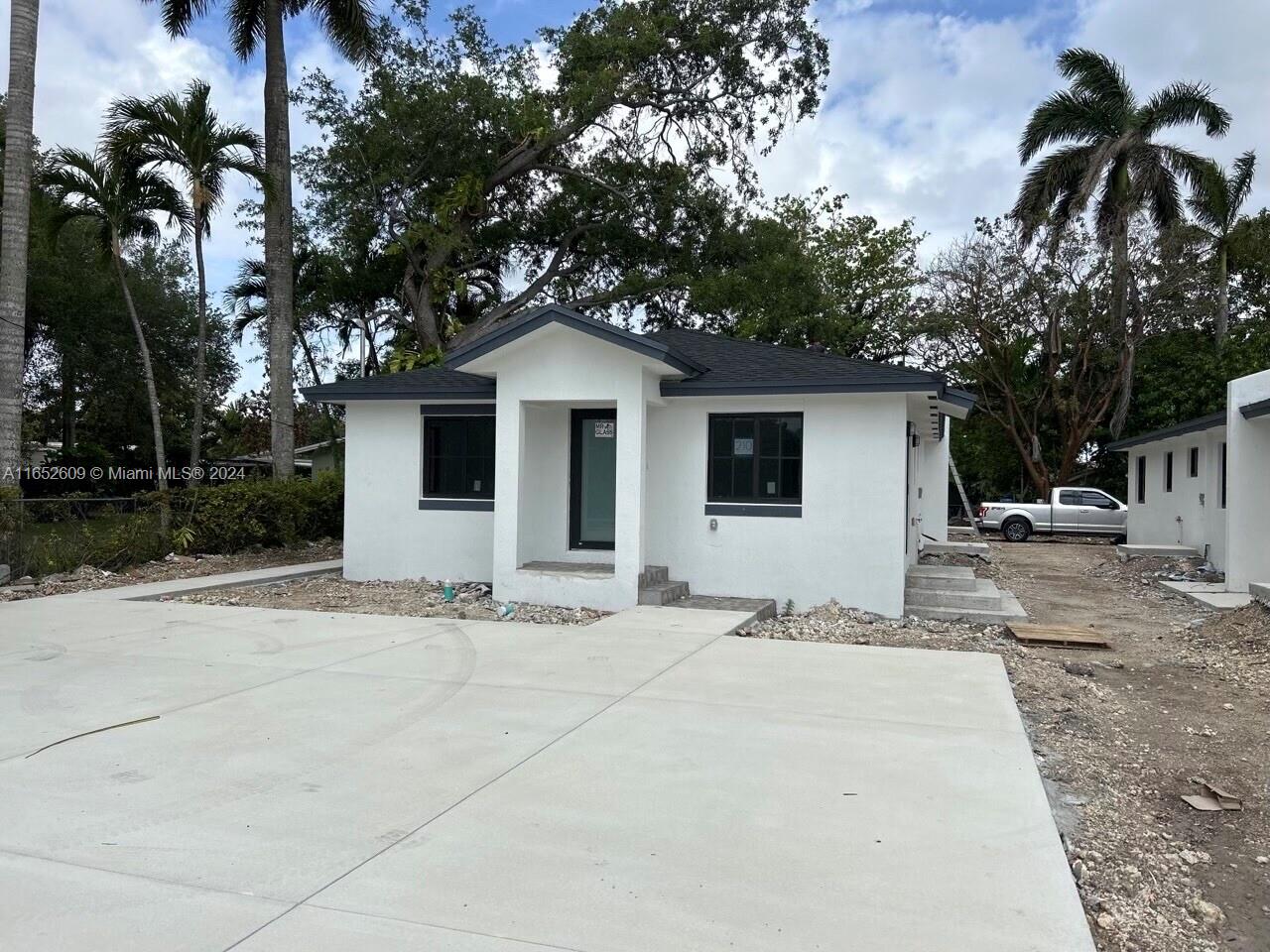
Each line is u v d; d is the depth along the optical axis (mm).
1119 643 10289
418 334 25922
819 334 27844
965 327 32469
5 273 14242
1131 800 5148
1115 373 31422
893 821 4422
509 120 24172
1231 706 7387
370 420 13742
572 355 11297
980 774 5117
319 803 4598
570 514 12672
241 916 3438
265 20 19312
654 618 10180
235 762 5234
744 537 11758
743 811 4535
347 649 8469
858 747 5594
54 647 8516
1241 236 29516
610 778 4996
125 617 10203
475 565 13336
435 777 4992
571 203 27438
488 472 13352
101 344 31812
